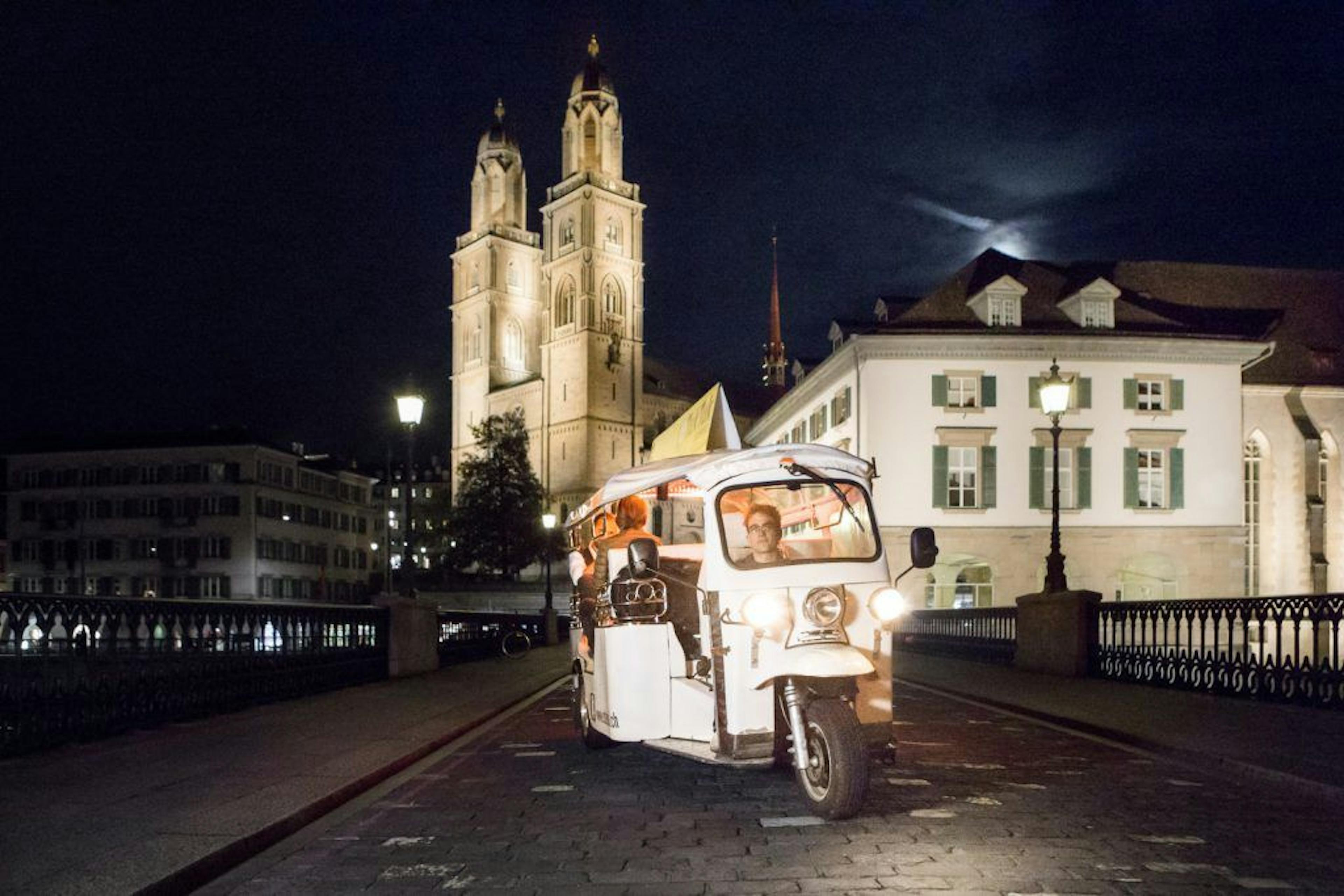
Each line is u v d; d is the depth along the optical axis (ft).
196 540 274.98
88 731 33.94
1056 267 155.84
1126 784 26.66
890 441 133.90
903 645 104.42
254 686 45.60
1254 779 26.99
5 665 29.96
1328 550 147.64
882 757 24.77
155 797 24.56
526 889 17.81
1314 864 18.70
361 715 42.06
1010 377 135.95
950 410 134.72
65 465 285.02
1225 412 139.03
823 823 22.27
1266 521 145.38
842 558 25.20
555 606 252.42
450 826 22.97
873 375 134.92
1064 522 135.03
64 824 21.57
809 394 167.84
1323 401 148.77
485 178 390.01
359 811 24.76
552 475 349.82
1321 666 39.96
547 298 359.46
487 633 94.32
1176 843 20.24
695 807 24.41
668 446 40.96
